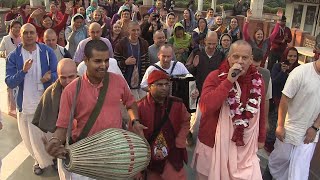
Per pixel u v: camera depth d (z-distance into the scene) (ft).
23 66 13.32
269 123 17.08
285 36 29.89
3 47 19.72
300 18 49.11
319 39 13.39
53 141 8.27
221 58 17.78
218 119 10.77
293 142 12.60
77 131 9.42
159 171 11.60
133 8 43.55
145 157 9.05
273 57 29.89
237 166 10.77
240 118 10.37
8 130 18.93
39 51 14.05
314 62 11.93
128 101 10.28
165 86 11.00
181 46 23.07
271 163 13.82
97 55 8.81
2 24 49.90
